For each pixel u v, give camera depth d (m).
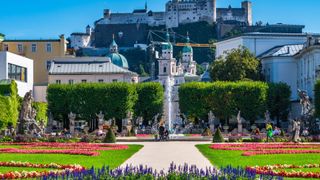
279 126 151.25
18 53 190.12
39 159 51.66
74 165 44.44
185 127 146.12
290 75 175.25
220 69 163.50
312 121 104.88
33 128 93.00
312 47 148.88
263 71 179.00
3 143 79.88
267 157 56.12
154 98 144.88
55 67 174.62
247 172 29.27
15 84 119.25
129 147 74.94
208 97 142.00
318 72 140.62
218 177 28.17
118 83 141.62
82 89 140.75
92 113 140.62
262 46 191.25
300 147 70.62
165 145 81.00
